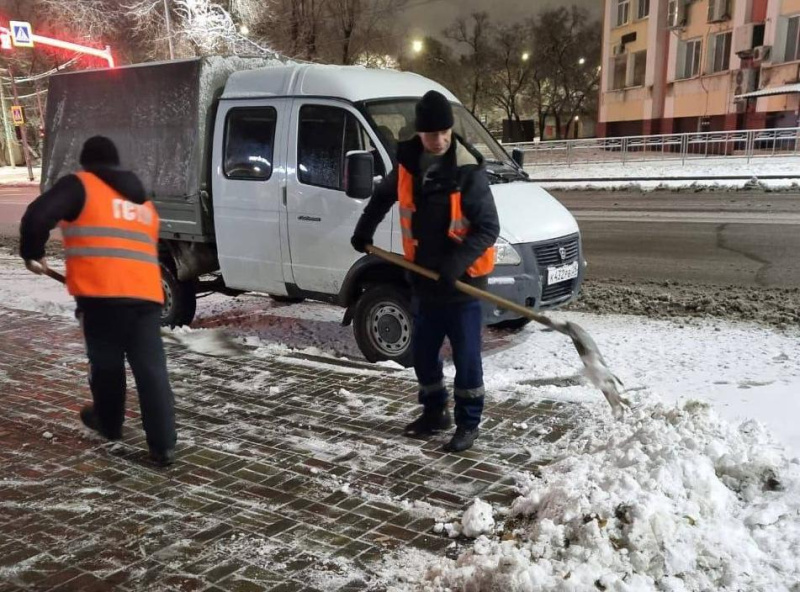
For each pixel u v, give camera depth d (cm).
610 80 3956
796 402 470
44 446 448
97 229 388
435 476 397
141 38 3062
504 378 546
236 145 650
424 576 306
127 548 334
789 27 2786
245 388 542
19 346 661
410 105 619
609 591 274
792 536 309
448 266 388
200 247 706
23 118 3609
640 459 357
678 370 556
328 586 303
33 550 333
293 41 3234
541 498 343
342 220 590
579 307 791
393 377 556
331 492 383
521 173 661
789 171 2103
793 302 764
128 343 406
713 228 1276
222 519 358
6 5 3209
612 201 1786
